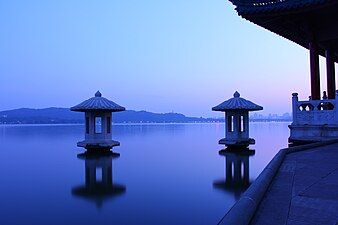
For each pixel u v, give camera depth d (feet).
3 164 56.34
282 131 219.20
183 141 112.88
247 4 44.52
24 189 36.55
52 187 37.83
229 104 72.02
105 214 26.71
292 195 15.21
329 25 47.32
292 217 11.87
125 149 80.43
